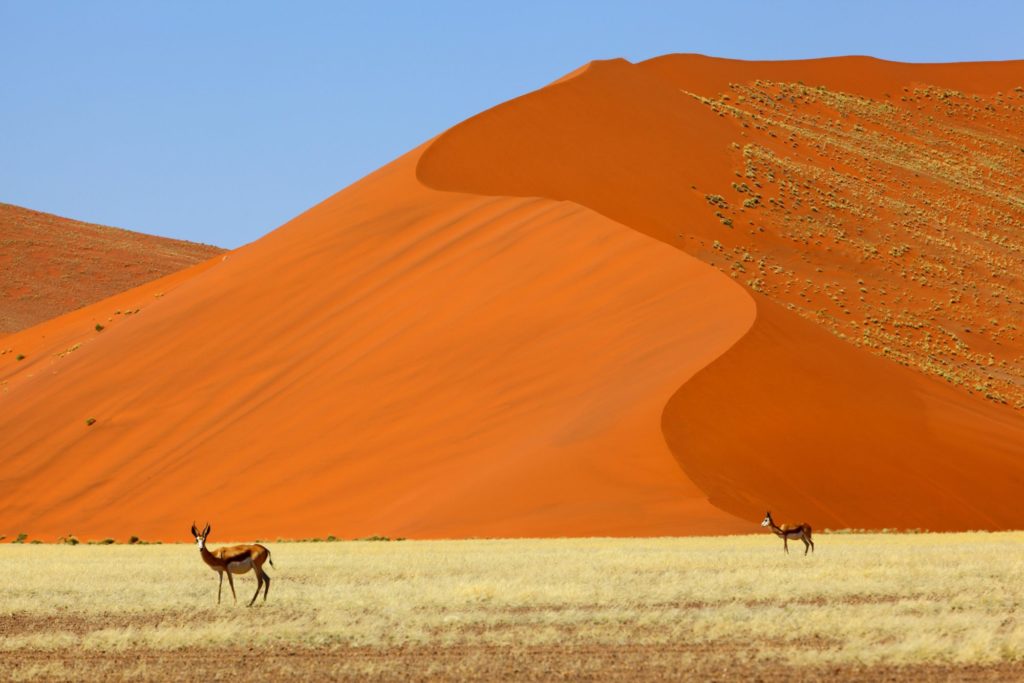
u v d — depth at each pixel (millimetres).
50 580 80875
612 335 172375
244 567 66000
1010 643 49938
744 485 136875
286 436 174125
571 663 48281
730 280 181000
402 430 164375
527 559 90188
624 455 136625
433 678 46094
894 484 146875
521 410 158500
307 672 47469
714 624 56062
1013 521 148875
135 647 53125
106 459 189250
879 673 46219
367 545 114375
